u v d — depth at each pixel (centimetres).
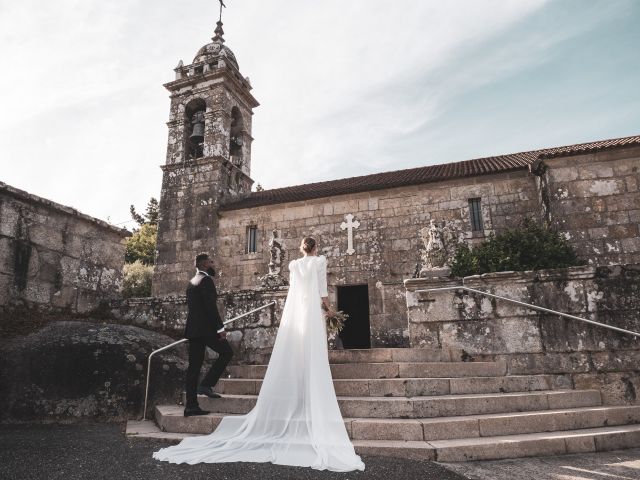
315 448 362
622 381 539
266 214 1557
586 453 401
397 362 571
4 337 580
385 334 1302
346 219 1442
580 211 1116
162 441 416
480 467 353
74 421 495
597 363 552
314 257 501
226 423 432
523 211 1267
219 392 555
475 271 955
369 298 1345
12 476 308
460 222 1317
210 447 380
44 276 700
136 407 528
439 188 1373
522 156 1475
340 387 502
